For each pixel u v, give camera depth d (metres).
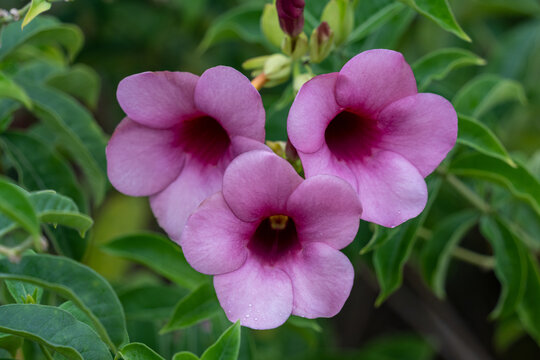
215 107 0.52
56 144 0.70
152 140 0.54
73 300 0.50
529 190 0.60
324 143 0.53
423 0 0.56
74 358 0.51
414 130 0.53
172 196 0.55
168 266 0.62
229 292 0.52
